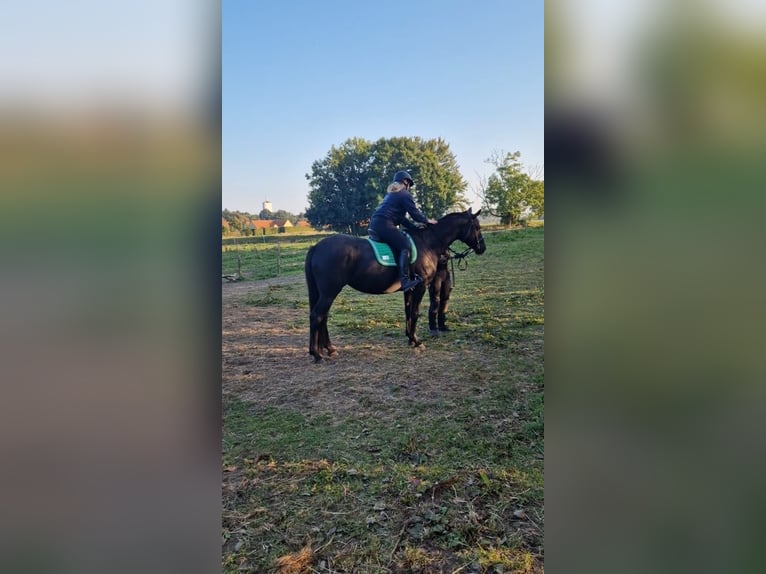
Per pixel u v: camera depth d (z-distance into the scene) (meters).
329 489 2.19
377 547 1.86
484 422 2.69
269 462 2.38
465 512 2.03
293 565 1.78
